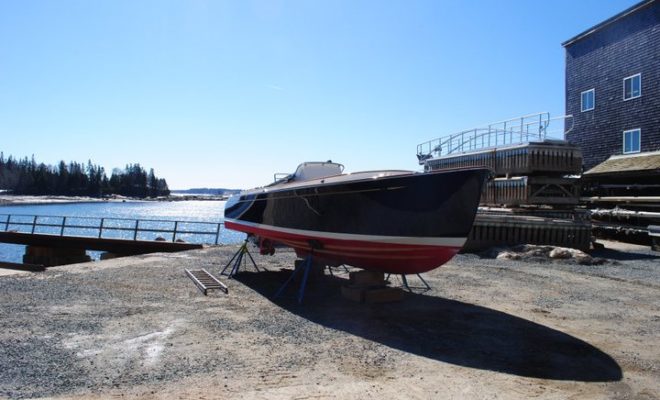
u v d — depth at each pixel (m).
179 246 18.20
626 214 19.86
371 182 7.19
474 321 6.35
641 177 21.92
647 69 21.66
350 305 7.29
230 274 10.16
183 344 5.15
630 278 10.26
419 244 7.04
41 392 3.79
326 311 6.86
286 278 9.87
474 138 23.33
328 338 5.49
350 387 4.01
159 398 3.71
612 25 23.70
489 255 14.23
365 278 7.86
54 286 8.57
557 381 4.25
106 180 173.62
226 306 7.11
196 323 6.05
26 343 5.09
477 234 15.40
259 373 4.30
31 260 20.53
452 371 4.45
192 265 11.64
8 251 30.20
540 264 12.49
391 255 7.46
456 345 5.27
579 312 7.00
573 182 19.14
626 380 4.30
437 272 10.85
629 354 5.05
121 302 7.27
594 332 5.90
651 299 8.02
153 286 8.68
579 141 26.06
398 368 4.51
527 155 18.67
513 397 3.86
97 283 8.94
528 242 15.54
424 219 6.88
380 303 7.44
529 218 16.20
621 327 6.17
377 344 5.27
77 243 19.62
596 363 4.75
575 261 12.87
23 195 147.62
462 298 7.90
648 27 21.61
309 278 9.66
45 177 151.75
